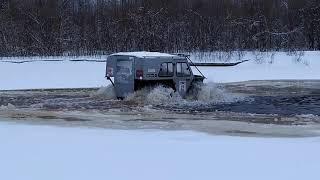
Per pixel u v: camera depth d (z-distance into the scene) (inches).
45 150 527.2
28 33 2407.7
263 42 2431.1
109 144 562.3
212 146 551.2
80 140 587.8
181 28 2390.5
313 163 463.8
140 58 1017.5
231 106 984.3
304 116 847.1
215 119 806.5
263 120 797.2
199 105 988.6
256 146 552.1
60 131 666.2
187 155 502.6
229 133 664.4
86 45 2401.6
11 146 548.4
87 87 1473.9
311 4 2578.7
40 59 2130.9
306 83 1581.0
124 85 1050.7
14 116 836.6
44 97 1148.5
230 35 2410.2
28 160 479.5
